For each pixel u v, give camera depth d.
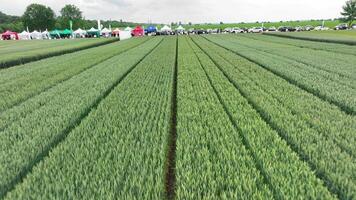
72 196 4.14
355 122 7.50
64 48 35.06
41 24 158.62
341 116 7.93
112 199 4.06
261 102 9.40
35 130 7.08
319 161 5.18
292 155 5.42
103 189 4.25
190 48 34.53
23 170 5.12
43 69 18.67
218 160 5.24
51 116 8.34
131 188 4.32
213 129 7.14
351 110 8.70
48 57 27.97
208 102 9.55
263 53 27.09
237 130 7.23
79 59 24.25
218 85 12.52
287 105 9.16
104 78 14.66
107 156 5.41
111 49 35.19
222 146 5.89
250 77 14.43
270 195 4.17
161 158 5.37
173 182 5.39
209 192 4.23
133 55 27.05
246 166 5.14
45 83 13.86
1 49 38.66
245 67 17.88
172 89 12.57
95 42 48.22
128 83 13.26
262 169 5.02
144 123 7.25
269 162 5.16
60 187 4.36
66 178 4.68
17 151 5.74
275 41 47.38
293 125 7.13
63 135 7.04
